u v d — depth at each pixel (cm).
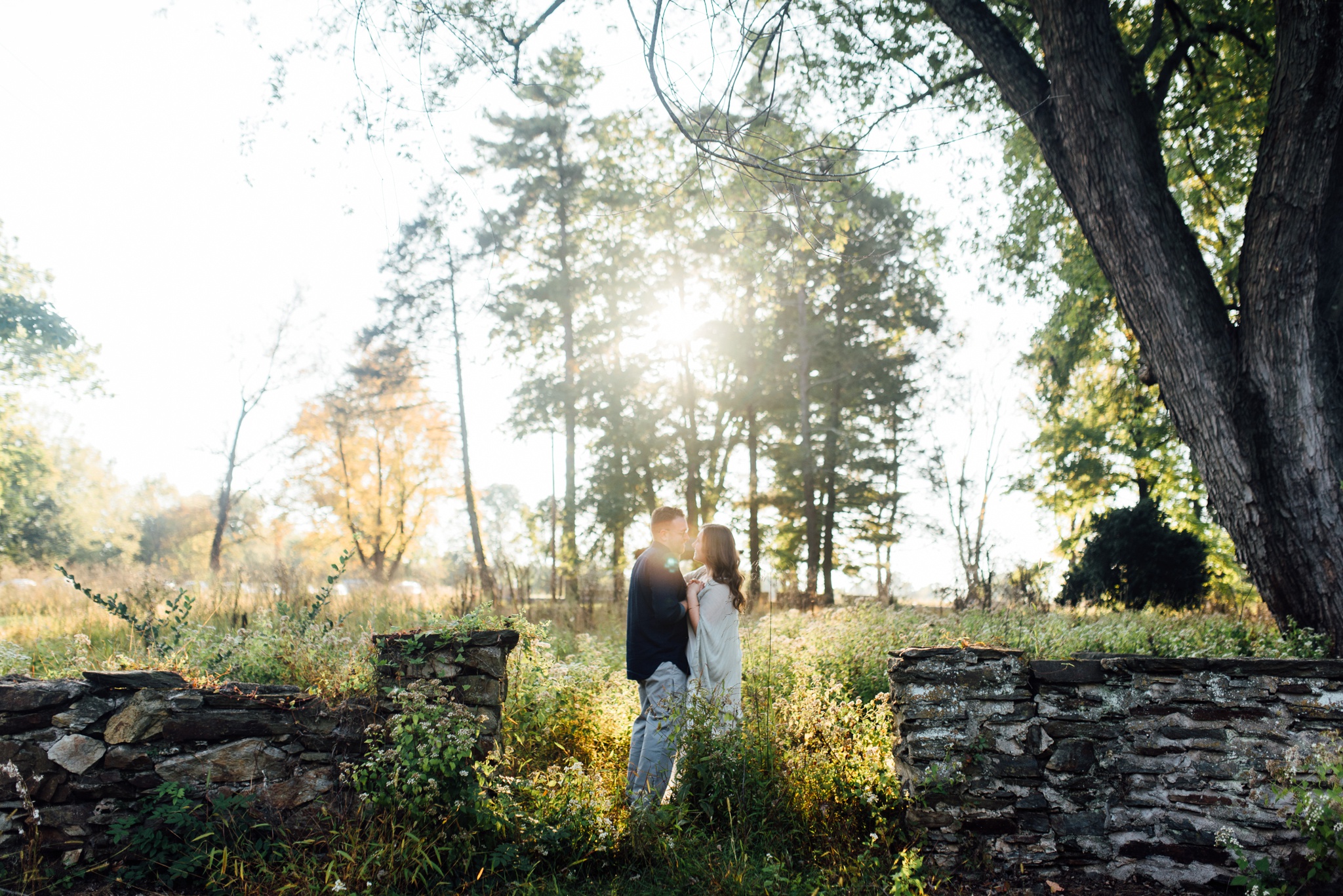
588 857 350
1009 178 1148
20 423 2381
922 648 389
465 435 2555
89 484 3281
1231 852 345
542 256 2334
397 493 3189
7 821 316
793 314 2205
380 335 2552
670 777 412
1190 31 747
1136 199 566
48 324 2227
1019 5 815
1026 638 723
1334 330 574
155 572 946
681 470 2320
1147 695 368
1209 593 1443
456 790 347
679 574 442
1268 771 349
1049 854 356
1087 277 1140
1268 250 521
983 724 371
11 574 1738
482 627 446
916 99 870
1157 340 567
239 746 352
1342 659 354
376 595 1066
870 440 2362
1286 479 523
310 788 357
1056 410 1938
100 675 339
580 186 2212
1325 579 515
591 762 462
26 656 518
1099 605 1384
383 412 2906
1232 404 542
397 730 345
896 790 393
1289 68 505
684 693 414
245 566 1101
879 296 2180
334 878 311
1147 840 356
